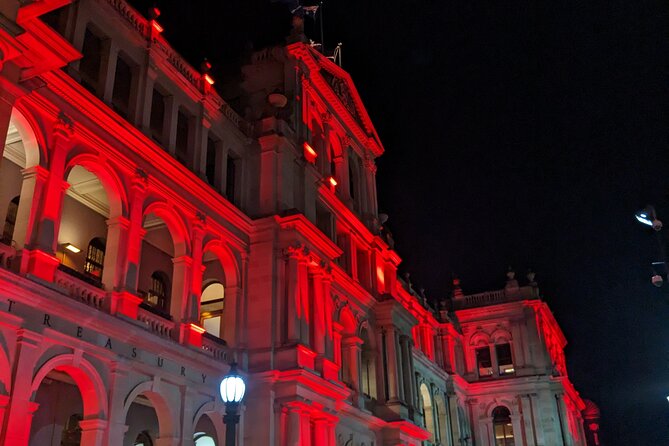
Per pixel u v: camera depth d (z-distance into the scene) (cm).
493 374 6072
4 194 2414
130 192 2447
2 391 1766
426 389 5119
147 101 2653
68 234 2702
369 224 4416
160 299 3112
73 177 2605
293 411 2861
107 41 2530
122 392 2177
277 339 2989
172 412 2416
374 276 4266
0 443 1714
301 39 3816
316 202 3659
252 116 3484
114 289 2259
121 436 2133
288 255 3155
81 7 2384
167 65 2834
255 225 3180
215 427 2703
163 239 3062
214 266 3259
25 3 1555
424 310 5450
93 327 2106
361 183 4509
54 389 2494
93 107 2294
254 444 2764
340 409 3284
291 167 3428
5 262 1895
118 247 2320
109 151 2367
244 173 3312
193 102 3016
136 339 2272
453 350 5941
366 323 3975
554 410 5797
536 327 6100
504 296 6388
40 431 2402
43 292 1920
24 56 1581
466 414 5944
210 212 2931
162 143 2756
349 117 4350
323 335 3231
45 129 2111
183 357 2503
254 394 2858
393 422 3800
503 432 5853
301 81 3800
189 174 2764
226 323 2947
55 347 1969
